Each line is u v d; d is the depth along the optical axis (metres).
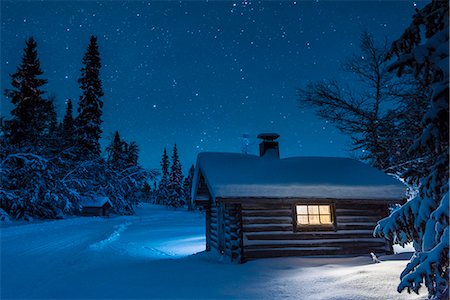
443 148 4.57
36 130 37.66
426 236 4.56
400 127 16.08
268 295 6.37
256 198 9.95
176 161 85.50
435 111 4.25
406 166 14.82
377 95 17.86
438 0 4.66
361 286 6.06
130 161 65.50
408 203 5.12
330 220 10.83
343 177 11.33
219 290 6.84
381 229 5.41
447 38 4.25
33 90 37.53
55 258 12.48
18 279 8.91
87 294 6.96
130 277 8.30
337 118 18.05
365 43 17.97
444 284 4.23
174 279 7.92
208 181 10.52
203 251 14.04
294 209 10.50
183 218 53.19
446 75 4.10
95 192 48.00
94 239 19.56
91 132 45.47
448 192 4.16
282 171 11.41
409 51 5.00
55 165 36.06
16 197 31.14
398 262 7.46
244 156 13.13
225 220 11.16
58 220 34.22
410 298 5.29
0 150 32.56
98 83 47.72
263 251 10.12
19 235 21.28
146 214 60.31
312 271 8.15
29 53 38.22
